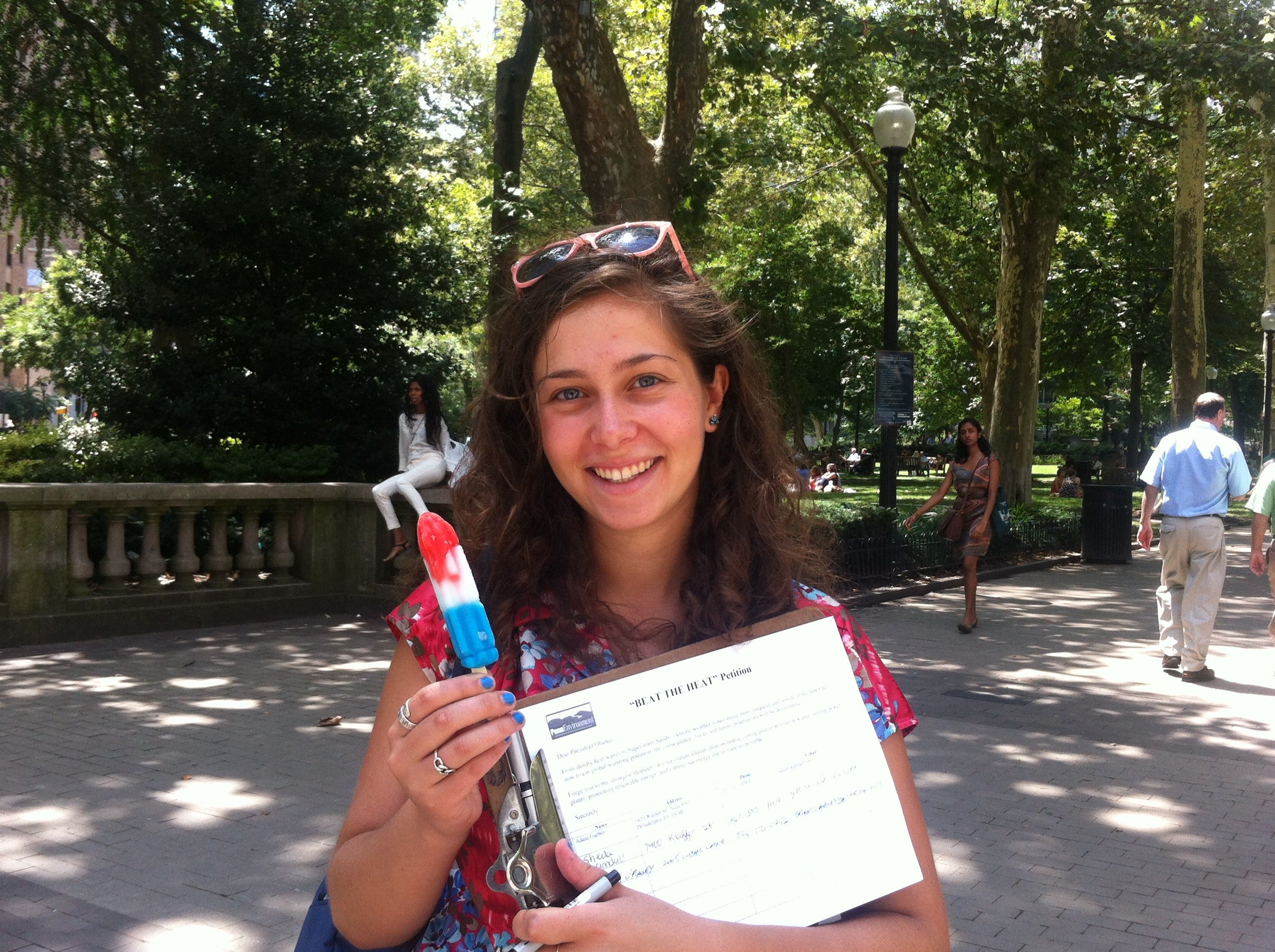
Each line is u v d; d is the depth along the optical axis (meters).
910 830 1.42
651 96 20.28
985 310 29.62
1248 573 17.55
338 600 11.27
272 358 14.99
